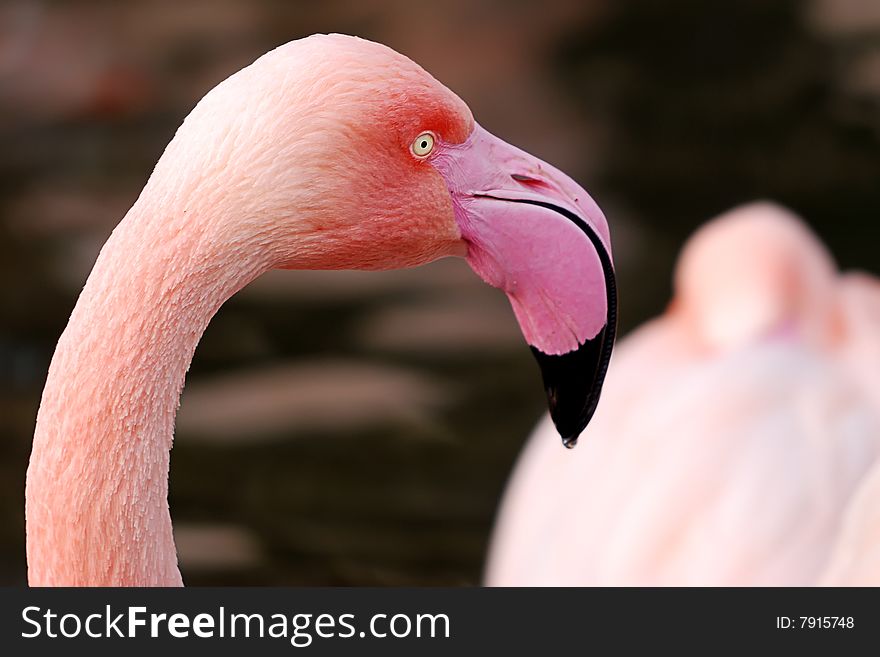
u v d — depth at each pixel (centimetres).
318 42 351
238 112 337
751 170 1475
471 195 381
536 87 1662
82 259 1259
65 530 329
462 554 899
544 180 393
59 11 1756
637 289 1251
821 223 1367
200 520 923
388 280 1242
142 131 1573
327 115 343
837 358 812
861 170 1459
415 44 1741
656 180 1475
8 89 1623
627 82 1652
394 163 358
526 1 1745
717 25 1700
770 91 1612
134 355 329
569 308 393
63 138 1541
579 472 765
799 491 692
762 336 807
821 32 1702
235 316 1175
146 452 334
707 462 711
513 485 848
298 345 1129
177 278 331
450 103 369
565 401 399
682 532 688
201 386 1069
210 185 333
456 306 1199
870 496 543
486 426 1034
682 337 851
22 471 972
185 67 1697
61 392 330
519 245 388
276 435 1012
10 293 1195
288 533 913
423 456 997
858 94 1588
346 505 946
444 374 1098
